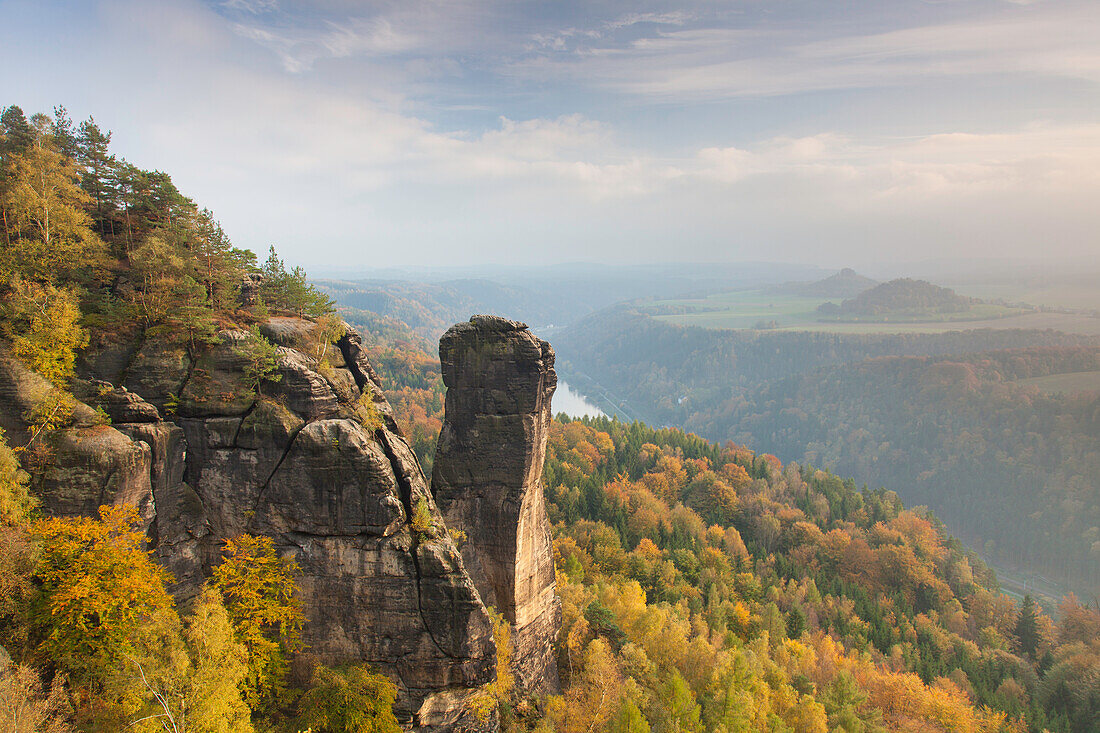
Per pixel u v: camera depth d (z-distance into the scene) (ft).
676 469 646.74
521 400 183.83
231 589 140.15
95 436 134.31
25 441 132.46
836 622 422.41
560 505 527.40
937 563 557.33
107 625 120.78
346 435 145.07
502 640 177.37
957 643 425.69
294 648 144.15
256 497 147.13
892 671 364.99
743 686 243.19
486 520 187.42
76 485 131.34
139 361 148.97
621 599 289.33
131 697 113.09
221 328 156.87
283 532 146.82
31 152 162.61
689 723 215.10
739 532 581.53
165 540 142.82
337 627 146.10
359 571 145.89
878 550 534.78
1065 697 367.04
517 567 187.21
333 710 135.23
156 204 183.11
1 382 133.08
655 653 264.52
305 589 145.79
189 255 163.73
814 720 249.14
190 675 117.19
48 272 152.05
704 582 424.05
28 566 120.98
